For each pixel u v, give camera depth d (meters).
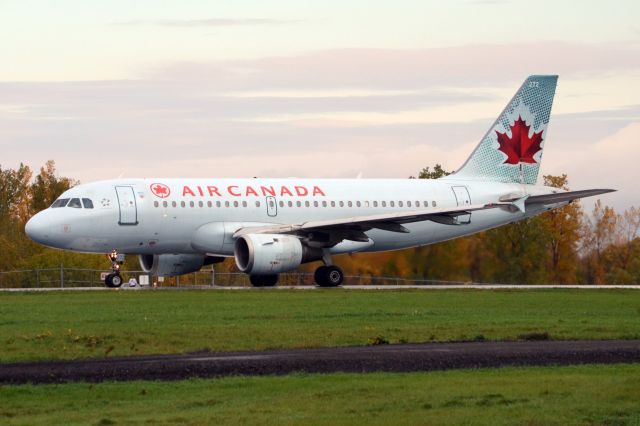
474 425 57.19
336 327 97.56
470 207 163.38
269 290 155.75
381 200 177.75
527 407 61.19
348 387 66.06
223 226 165.12
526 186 189.62
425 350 80.50
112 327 97.19
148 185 163.38
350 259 195.25
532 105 190.50
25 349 82.38
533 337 89.31
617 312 117.38
